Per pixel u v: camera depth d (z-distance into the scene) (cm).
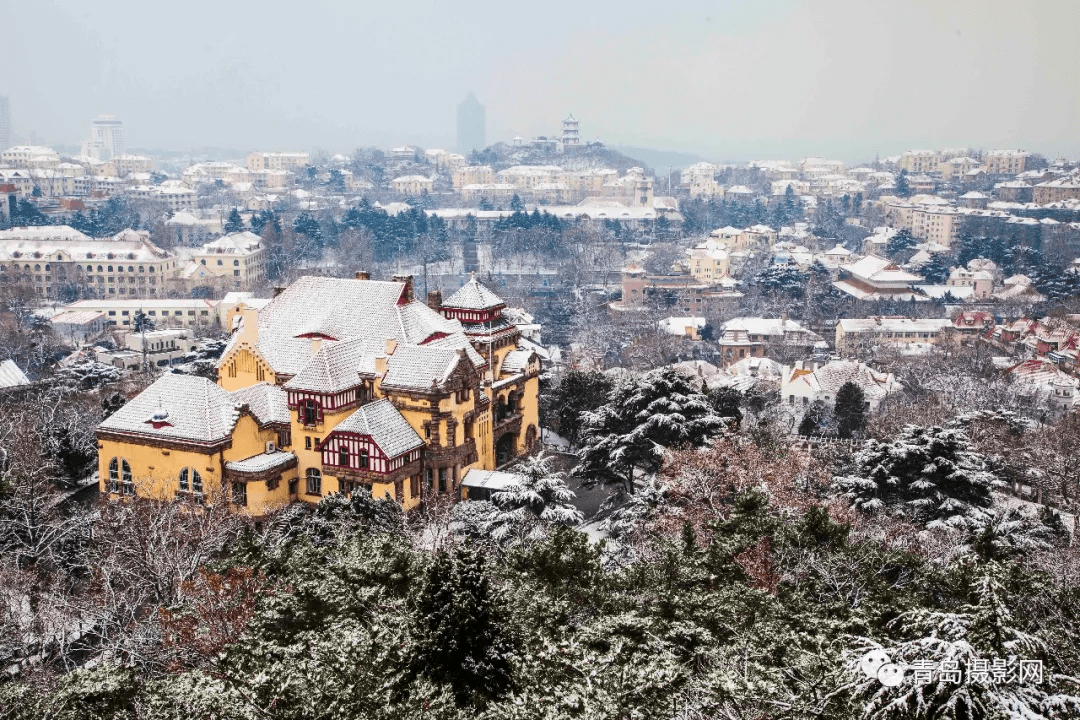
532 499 9362
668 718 4219
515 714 4203
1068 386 17388
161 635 6219
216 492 10125
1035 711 2947
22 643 6838
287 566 6762
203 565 7181
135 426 10725
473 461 11831
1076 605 4916
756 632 5009
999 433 13412
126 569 7612
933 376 18512
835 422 15975
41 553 9050
